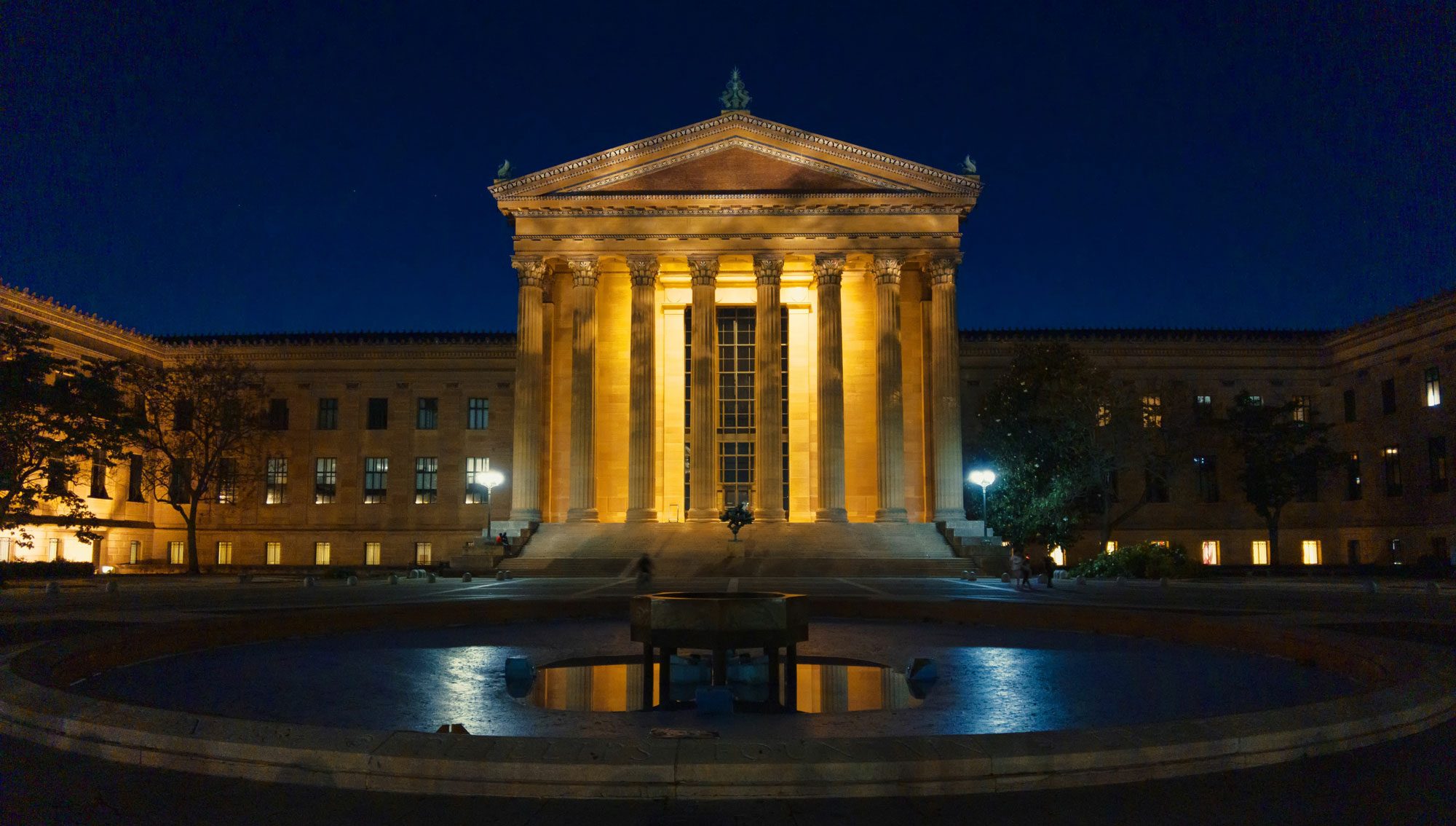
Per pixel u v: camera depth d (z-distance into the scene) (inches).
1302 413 2709.2
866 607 941.8
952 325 2199.8
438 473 2797.7
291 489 2810.0
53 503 2337.6
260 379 2785.4
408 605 890.1
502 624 910.4
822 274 2218.3
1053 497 2174.0
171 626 680.4
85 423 2078.0
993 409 2386.8
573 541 2048.5
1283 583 1804.9
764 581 1699.1
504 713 482.6
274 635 764.6
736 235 2224.4
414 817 291.1
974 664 645.9
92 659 580.1
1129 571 1961.1
